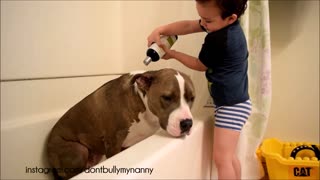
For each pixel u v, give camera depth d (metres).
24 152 1.25
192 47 1.41
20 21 1.34
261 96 1.27
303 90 1.62
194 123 1.13
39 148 1.32
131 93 1.23
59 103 1.51
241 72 1.11
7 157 1.18
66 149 1.31
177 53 1.17
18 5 1.33
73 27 1.62
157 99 1.07
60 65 1.54
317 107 1.60
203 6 1.03
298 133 1.66
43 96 1.42
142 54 1.79
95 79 1.71
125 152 0.80
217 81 1.10
